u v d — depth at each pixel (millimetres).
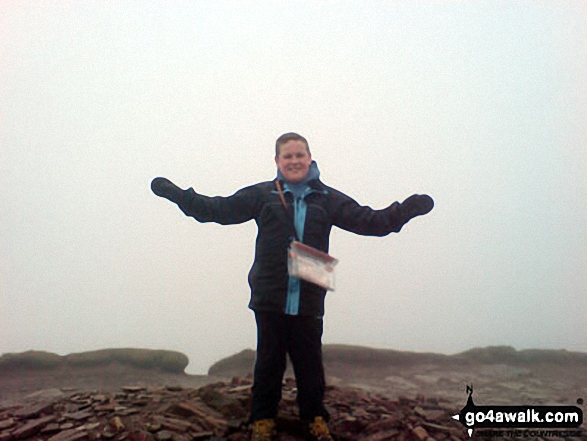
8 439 2992
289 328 2936
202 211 2869
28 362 7629
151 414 3301
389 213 2947
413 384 7070
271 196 3014
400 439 3160
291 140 3041
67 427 3107
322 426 2914
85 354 8055
